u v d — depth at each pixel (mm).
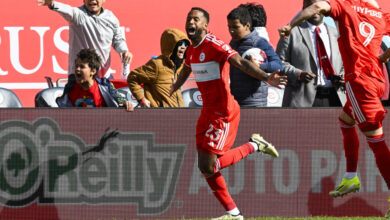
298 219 17141
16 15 36469
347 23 16016
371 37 16141
